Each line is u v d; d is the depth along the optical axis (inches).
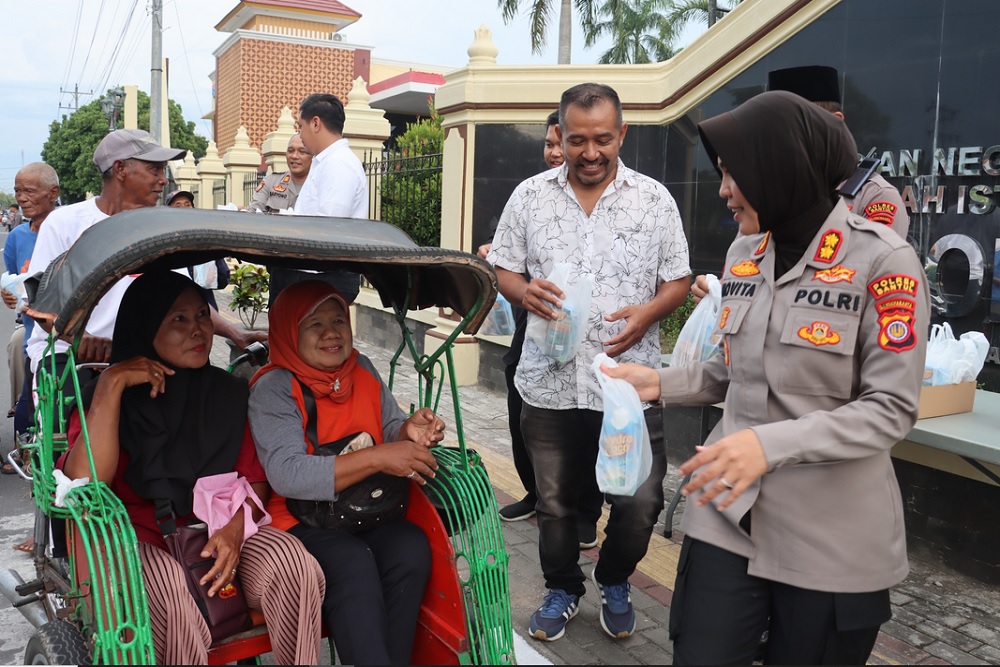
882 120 184.9
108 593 83.8
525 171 274.5
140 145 149.5
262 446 103.2
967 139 168.6
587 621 140.3
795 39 203.9
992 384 166.7
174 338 101.4
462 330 105.2
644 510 122.4
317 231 98.3
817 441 71.6
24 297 144.4
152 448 98.3
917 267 74.5
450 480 103.3
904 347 72.0
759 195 76.3
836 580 76.3
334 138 199.3
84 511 86.3
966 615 141.8
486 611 98.1
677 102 239.3
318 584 93.8
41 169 213.2
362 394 111.0
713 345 132.0
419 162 343.3
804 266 78.1
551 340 122.3
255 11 919.7
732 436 72.6
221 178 655.8
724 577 81.3
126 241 87.7
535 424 128.6
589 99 118.2
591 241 127.0
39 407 100.1
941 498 157.8
